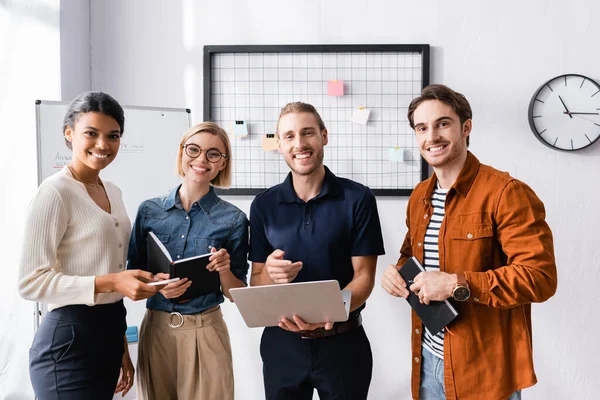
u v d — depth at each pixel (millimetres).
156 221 1637
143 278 1371
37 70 2326
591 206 2473
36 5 2320
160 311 1596
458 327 1324
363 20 2521
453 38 2494
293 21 2543
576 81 2416
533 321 2518
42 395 1386
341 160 2562
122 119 1520
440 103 1353
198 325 1568
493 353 1312
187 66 2584
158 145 2332
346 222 1610
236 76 2572
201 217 1627
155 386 1605
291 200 1636
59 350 1373
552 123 2432
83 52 2537
